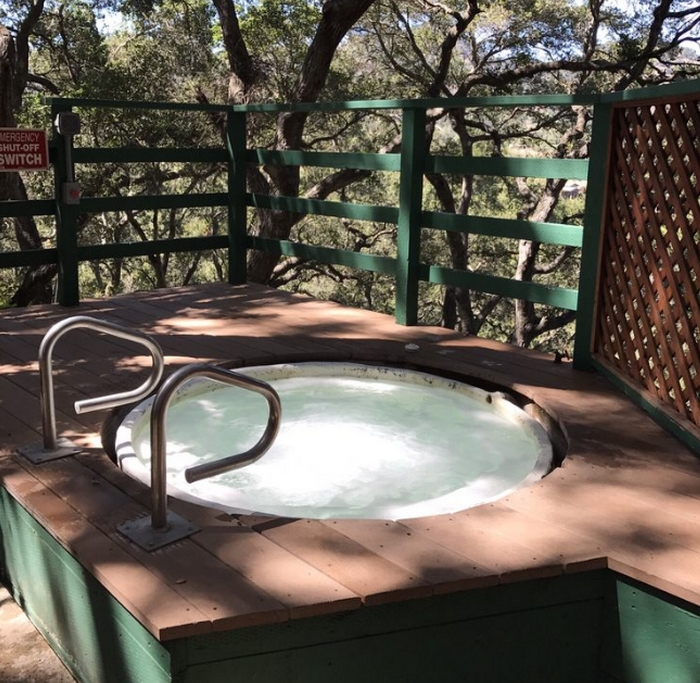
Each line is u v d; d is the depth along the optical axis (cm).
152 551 217
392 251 1988
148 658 193
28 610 264
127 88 1473
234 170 614
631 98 341
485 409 387
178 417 372
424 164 490
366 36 1702
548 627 221
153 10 1548
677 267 326
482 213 2159
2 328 485
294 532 231
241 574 206
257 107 571
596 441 316
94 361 415
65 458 285
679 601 208
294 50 1463
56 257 555
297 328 498
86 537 225
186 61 1566
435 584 201
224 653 190
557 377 404
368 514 283
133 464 285
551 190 1505
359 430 363
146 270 2019
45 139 509
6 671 233
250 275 1201
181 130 1433
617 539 230
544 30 1592
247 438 350
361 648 203
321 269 1748
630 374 380
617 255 388
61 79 1617
